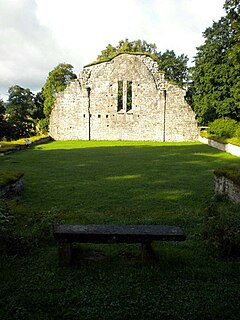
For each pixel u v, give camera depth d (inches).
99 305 173.3
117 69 1660.9
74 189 515.8
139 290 188.4
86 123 1689.2
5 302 175.8
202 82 1438.2
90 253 241.6
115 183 565.3
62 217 345.1
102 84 1670.8
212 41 1400.1
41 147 1294.3
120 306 172.4
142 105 1668.3
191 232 301.4
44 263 223.8
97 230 225.9
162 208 400.8
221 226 254.1
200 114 1508.4
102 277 203.5
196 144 1456.7
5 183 421.7
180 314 165.3
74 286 193.2
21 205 405.1
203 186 546.0
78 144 1432.1
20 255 237.9
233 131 1251.8
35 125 2185.0
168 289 190.4
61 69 2193.7
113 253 240.4
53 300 177.5
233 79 1306.6
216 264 225.8
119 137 1688.0
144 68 1658.5
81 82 1676.9
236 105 1310.3
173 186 542.9
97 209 394.6
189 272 211.8
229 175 425.7
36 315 164.1
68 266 218.2
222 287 193.2
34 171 697.6
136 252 243.0
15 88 2116.1
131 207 405.1
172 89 1653.5
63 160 885.2
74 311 167.8
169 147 1296.8
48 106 2183.8
